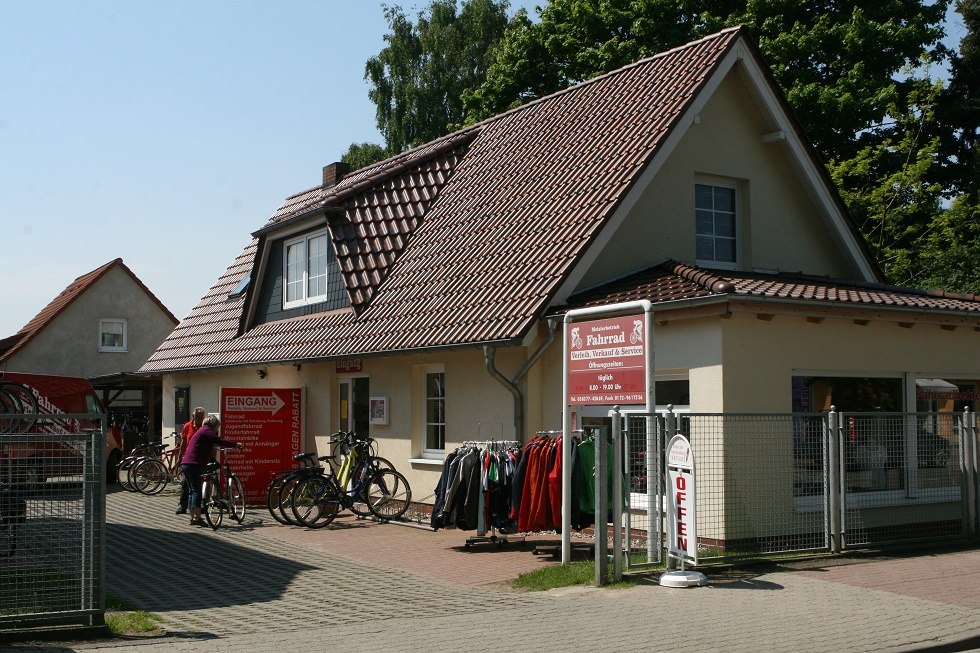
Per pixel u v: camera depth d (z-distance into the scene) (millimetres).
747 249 17109
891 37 28516
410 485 17281
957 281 25719
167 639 8406
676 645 8164
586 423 14359
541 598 10203
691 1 29797
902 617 9172
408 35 46375
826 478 12602
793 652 7969
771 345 12992
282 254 22281
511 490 12930
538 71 32406
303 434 20328
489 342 14180
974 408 15305
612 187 15570
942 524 13602
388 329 16938
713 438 12266
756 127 17281
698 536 12375
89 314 42438
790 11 29172
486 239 17344
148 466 22688
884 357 14172
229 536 15141
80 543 8570
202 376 25078
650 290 13648
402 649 8023
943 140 34344
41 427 13656
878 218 29438
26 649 8023
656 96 17188
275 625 9008
